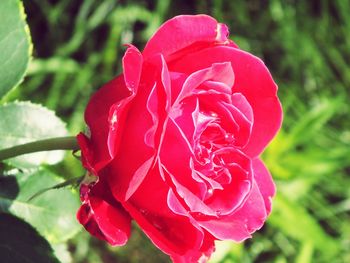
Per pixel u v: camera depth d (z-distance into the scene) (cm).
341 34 81
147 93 23
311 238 64
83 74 70
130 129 23
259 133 26
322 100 74
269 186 27
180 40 24
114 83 24
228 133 25
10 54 29
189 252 24
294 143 66
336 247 66
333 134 75
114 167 23
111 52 71
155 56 23
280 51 79
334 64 80
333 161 67
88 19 73
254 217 26
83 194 22
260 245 69
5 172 29
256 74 25
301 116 74
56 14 71
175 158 23
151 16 72
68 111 70
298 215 63
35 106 30
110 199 24
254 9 80
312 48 78
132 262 68
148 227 23
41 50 71
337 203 74
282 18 78
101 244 68
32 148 25
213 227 24
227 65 24
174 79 24
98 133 23
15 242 28
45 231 31
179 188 23
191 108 24
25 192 30
